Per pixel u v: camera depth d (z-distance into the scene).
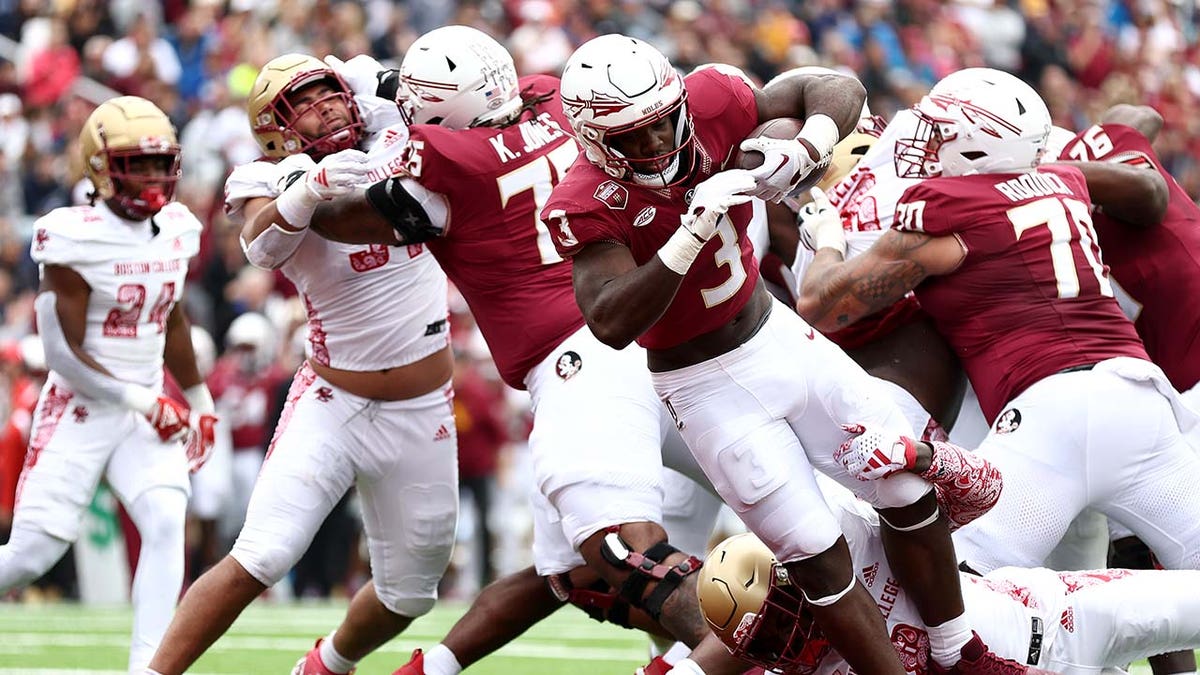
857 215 18.80
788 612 14.41
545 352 17.12
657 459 16.81
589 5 52.81
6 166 47.53
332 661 19.94
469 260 17.17
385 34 51.03
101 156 20.58
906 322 17.89
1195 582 15.72
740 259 14.17
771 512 14.16
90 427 21.08
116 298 20.92
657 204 13.83
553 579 17.84
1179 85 58.78
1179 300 18.95
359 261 18.38
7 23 51.31
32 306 44.31
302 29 49.81
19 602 40.16
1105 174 18.31
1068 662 15.48
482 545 39.38
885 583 14.91
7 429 36.03
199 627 18.11
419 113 17.12
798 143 14.18
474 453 38.81
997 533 16.66
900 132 18.12
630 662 24.98
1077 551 18.80
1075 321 17.03
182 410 20.98
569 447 16.67
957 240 16.95
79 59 49.84
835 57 52.09
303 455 18.64
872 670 14.33
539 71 50.00
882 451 13.87
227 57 49.59
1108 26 59.12
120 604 38.16
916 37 55.00
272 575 18.33
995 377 17.17
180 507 20.95
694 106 14.30
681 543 19.97
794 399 14.30
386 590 19.55
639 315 13.30
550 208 13.79
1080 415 16.66
